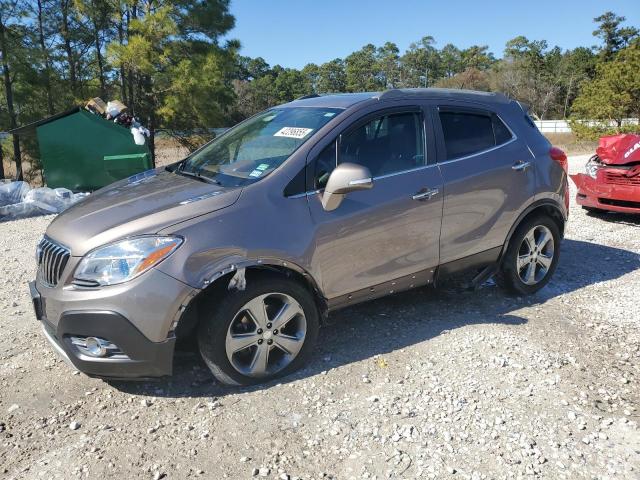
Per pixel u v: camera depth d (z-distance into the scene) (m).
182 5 21.00
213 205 3.43
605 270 5.82
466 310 4.76
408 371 3.76
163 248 3.21
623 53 22.30
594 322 4.52
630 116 22.61
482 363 3.84
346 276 3.87
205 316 3.36
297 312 3.64
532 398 3.43
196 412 3.33
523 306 4.85
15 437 3.13
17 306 5.09
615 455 2.92
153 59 20.05
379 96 4.16
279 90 105.81
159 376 3.37
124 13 21.30
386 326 4.46
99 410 3.38
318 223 3.67
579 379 3.64
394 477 2.77
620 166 7.56
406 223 4.05
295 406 3.37
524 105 5.07
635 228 7.54
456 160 4.37
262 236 3.46
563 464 2.85
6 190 9.76
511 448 2.97
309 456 2.93
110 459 2.92
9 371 3.86
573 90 75.94
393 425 3.18
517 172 4.66
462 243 4.43
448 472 2.80
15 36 20.34
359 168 3.56
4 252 6.94
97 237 3.28
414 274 4.24
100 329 3.17
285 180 3.65
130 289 3.14
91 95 23.89
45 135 11.14
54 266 3.40
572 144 30.16
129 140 11.47
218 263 3.32
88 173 11.41
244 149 4.18
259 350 3.54
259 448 3.00
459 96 4.59
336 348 4.10
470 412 3.29
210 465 2.87
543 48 89.62
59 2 22.36
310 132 3.91
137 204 3.59
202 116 20.88
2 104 21.88
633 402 3.39
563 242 6.91
